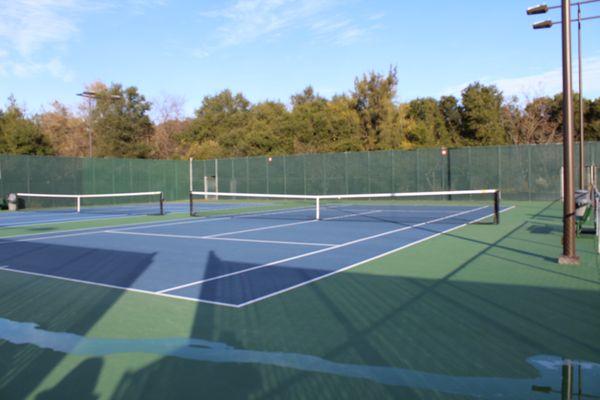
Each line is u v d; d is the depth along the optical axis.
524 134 46.97
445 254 9.66
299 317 5.50
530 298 6.12
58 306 6.19
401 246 10.89
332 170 34.25
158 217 20.84
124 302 6.32
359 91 47.09
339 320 5.37
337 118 48.50
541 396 3.53
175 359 4.36
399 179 32.12
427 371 3.98
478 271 7.86
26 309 6.07
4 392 3.77
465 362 4.15
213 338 4.88
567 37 8.06
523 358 4.21
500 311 5.58
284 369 4.09
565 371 3.95
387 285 6.96
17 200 27.50
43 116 59.38
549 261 8.65
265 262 9.04
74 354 4.53
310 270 8.18
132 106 56.09
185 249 10.89
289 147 49.25
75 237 13.48
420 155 31.44
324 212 23.09
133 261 9.39
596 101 44.78
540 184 28.34
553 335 4.76
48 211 26.05
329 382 3.82
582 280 7.08
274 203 32.88
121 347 4.68
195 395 3.65
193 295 6.61
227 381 3.88
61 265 9.06
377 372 3.99
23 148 41.72
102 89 56.78
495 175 29.42
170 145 63.50
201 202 35.84
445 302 6.00
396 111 45.84
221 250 10.66
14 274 8.26
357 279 7.40
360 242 11.71
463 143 50.59
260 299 6.32
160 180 37.31
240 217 20.48
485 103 50.06
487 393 3.59
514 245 10.74
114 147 52.66
